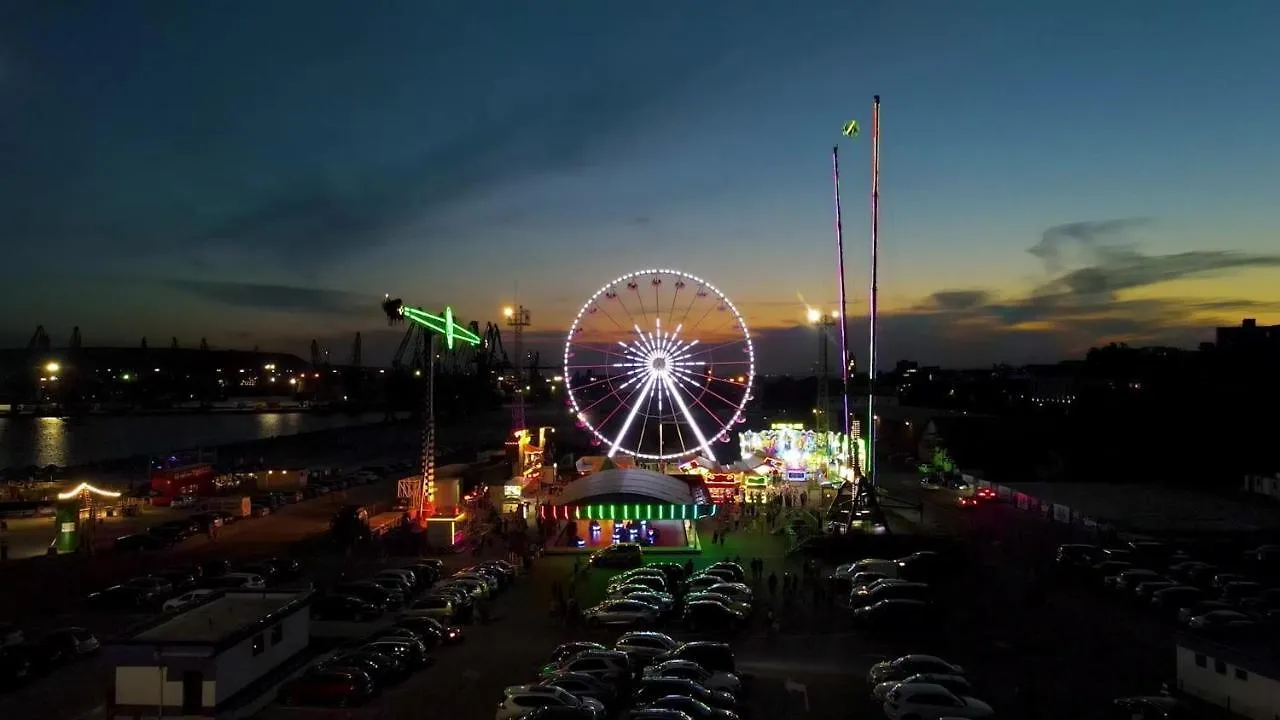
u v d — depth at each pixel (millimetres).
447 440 183625
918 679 32094
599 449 136875
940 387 195875
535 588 51500
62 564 57094
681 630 42344
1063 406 142500
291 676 33406
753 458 99312
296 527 71938
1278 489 75375
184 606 33844
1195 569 51156
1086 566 53500
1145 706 29734
